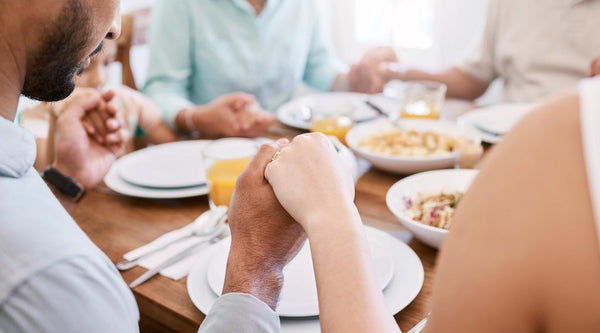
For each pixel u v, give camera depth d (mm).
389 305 702
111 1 564
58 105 1365
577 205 332
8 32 520
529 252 346
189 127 1582
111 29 621
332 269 503
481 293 365
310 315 682
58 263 469
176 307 759
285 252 661
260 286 637
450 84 2082
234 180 1029
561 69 1949
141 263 870
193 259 874
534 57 1979
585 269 329
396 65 2014
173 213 1062
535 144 354
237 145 1138
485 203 372
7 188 503
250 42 2084
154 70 1972
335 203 556
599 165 322
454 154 1168
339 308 481
